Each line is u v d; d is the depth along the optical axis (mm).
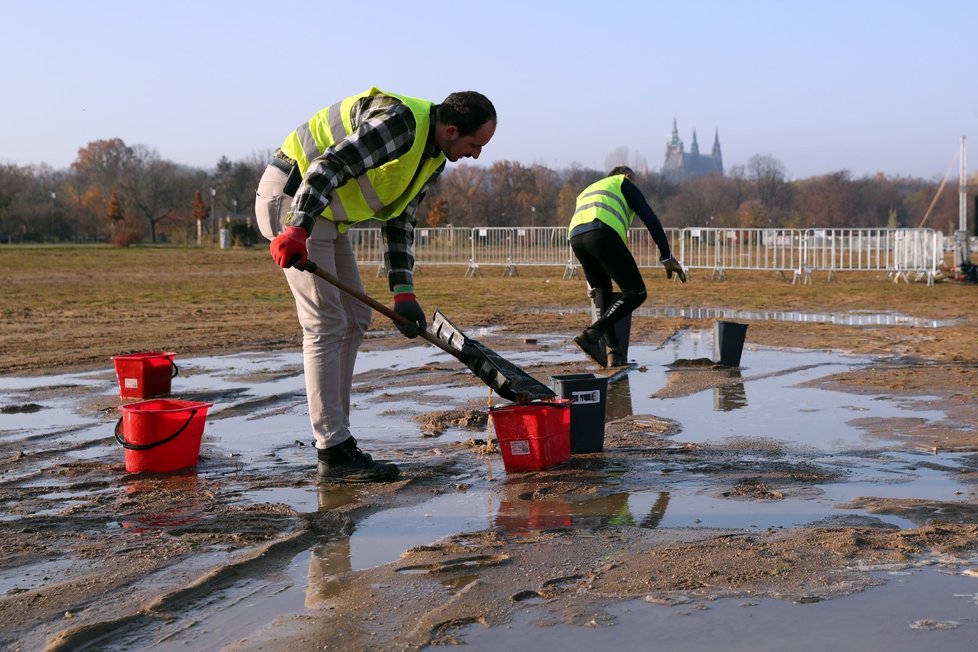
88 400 6688
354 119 4195
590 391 4926
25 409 6336
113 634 2658
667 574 3082
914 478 4379
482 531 3613
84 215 79938
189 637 2637
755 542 3410
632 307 7645
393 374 7863
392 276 4609
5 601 2891
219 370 8164
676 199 102562
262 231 4480
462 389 7121
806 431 5504
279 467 4738
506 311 14672
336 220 4367
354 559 3322
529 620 2727
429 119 4250
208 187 85188
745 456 4879
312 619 2748
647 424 5711
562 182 95375
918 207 112625
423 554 3328
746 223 92938
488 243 27578
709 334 11250
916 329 11539
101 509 3973
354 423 5883
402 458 4906
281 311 14312
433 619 2723
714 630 2646
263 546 3414
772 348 9656
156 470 4625
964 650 2510
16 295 17328
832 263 22828
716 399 6648
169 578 3109
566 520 3762
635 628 2664
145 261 33500
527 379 4660
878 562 3188
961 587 2963
